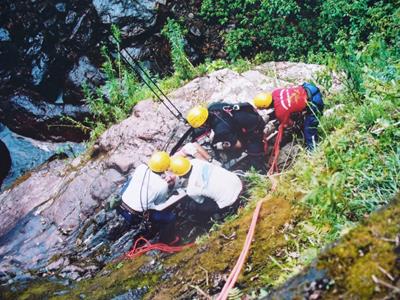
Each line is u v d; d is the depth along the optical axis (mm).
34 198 6555
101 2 9391
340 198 3291
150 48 9297
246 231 3625
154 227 5492
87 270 5227
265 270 3223
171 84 7664
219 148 4902
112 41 9344
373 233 2172
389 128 3830
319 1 9023
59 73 9594
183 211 4922
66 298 4703
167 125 6324
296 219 3527
